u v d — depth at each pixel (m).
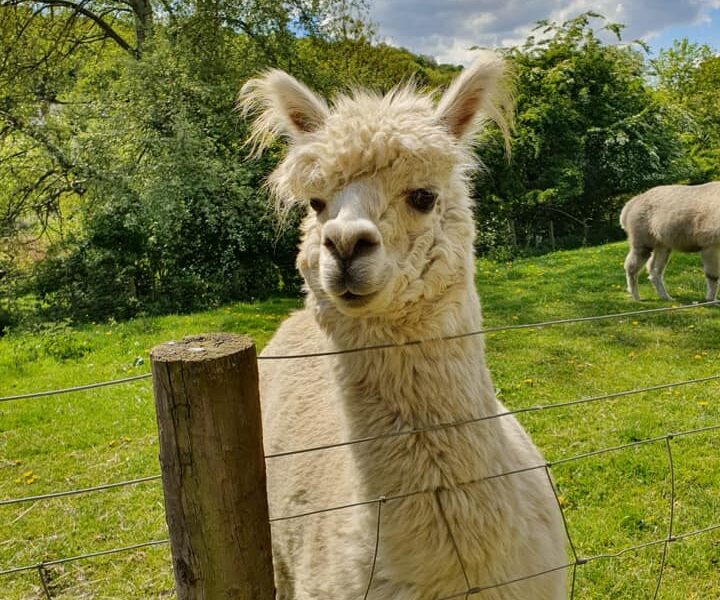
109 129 13.98
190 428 1.58
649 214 11.11
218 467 1.60
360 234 2.03
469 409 2.17
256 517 1.68
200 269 14.71
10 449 6.44
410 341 2.17
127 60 14.45
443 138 2.26
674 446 5.57
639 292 11.76
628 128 19.02
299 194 2.41
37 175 15.49
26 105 15.12
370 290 2.04
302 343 3.59
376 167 2.18
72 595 4.14
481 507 2.09
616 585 3.87
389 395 2.17
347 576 2.29
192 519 1.64
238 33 15.80
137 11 17.03
